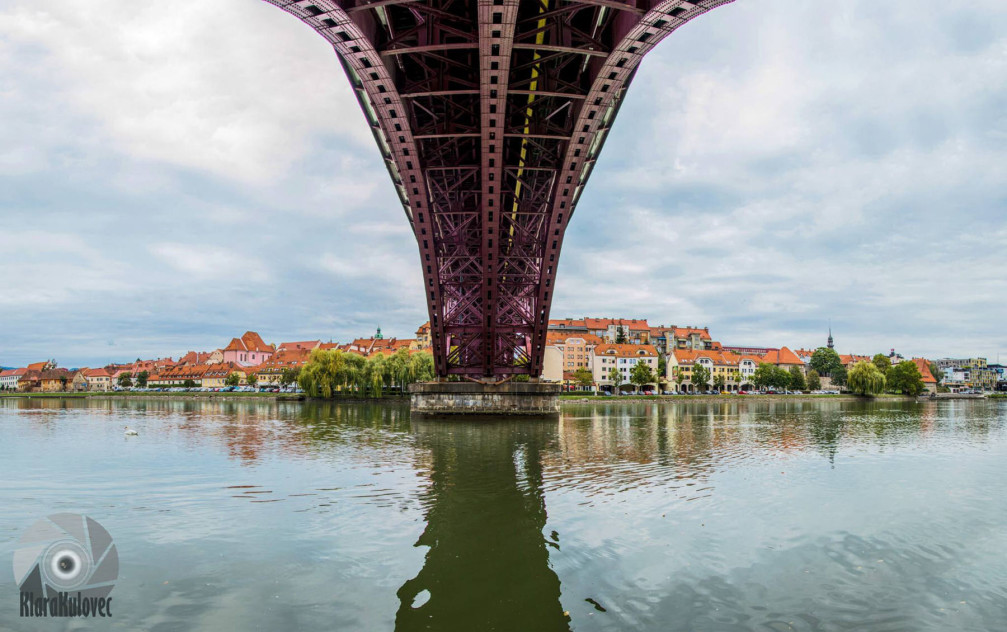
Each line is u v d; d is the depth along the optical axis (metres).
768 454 29.67
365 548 13.67
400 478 22.45
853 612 10.30
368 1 22.30
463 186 43.19
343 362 94.94
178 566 12.48
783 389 165.00
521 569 12.28
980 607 10.55
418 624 9.74
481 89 28.17
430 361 98.75
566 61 29.95
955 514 17.02
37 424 50.72
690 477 22.75
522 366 55.84
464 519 16.23
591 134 32.41
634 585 11.45
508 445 33.03
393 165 39.12
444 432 41.09
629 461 26.91
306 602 10.62
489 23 23.27
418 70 31.91
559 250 43.03
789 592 11.17
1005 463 26.94
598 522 15.95
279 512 17.00
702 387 159.50
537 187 43.44
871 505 18.08
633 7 22.83
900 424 53.22
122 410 80.69
